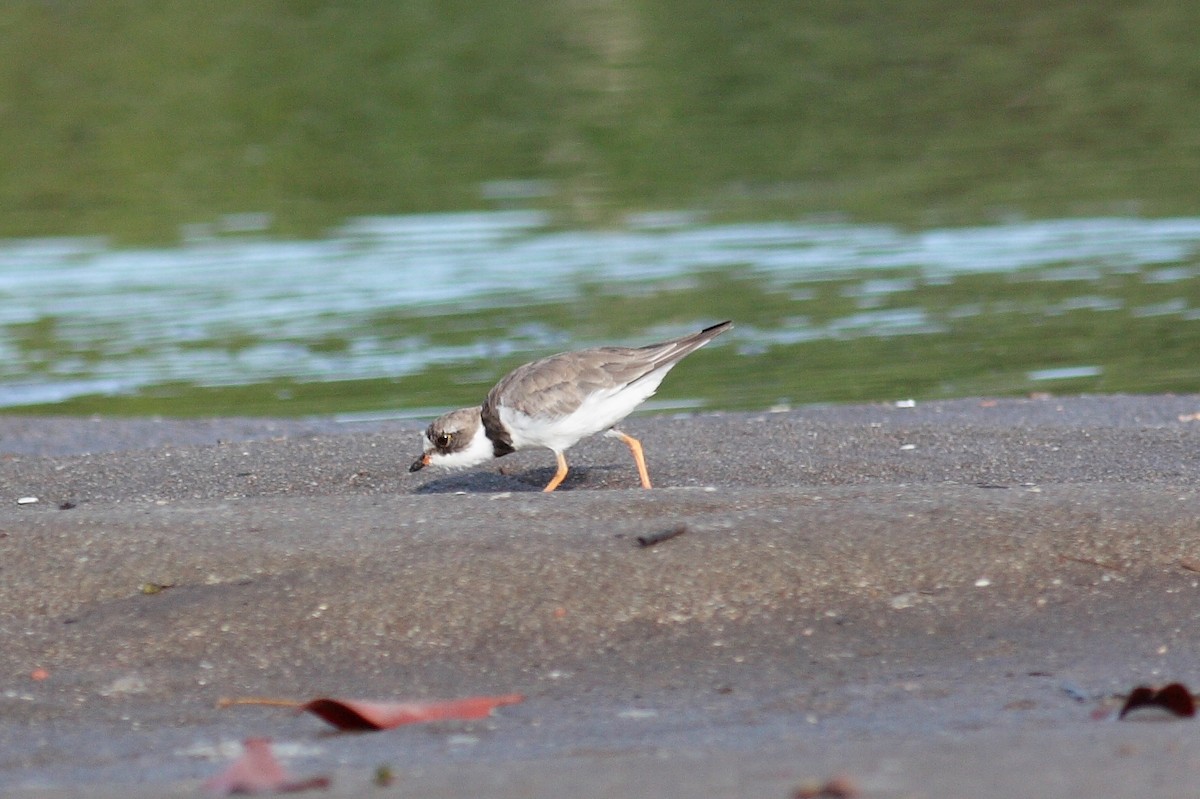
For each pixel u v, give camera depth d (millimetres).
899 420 13398
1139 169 25641
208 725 6680
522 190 25828
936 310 18125
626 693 6910
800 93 32875
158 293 20297
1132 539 8086
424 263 21359
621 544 8078
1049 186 24828
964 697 6648
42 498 11281
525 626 7555
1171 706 6062
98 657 7410
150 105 33500
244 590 7867
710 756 5727
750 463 11648
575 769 5555
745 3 43344
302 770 5875
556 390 10469
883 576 7844
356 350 17219
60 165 28609
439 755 6090
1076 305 18094
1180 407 13617
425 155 28953
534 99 32875
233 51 38469
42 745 6441
